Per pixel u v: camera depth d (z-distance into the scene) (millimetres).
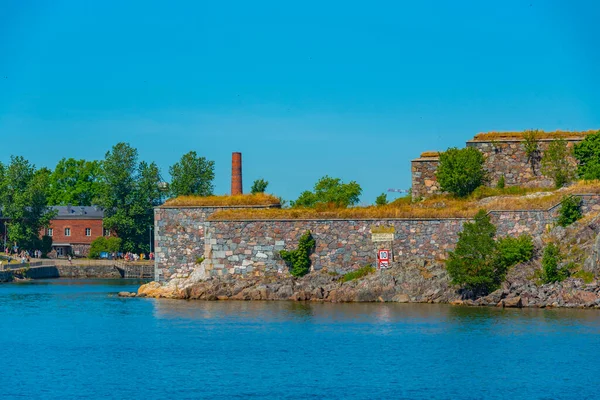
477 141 123750
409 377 70500
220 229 110062
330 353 77938
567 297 95500
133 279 191250
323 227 107812
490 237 100750
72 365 76000
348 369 72875
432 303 100562
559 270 97562
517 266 100312
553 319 89188
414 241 106125
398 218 106438
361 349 79062
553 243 100875
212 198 118688
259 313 97125
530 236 103188
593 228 99938
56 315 103312
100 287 154375
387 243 106562
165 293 115250
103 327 92562
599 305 94438
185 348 81000
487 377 70125
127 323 94188
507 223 105000
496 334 83062
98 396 66812
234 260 109750
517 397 65375
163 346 82188
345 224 107375
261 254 109000
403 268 104500
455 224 105250
